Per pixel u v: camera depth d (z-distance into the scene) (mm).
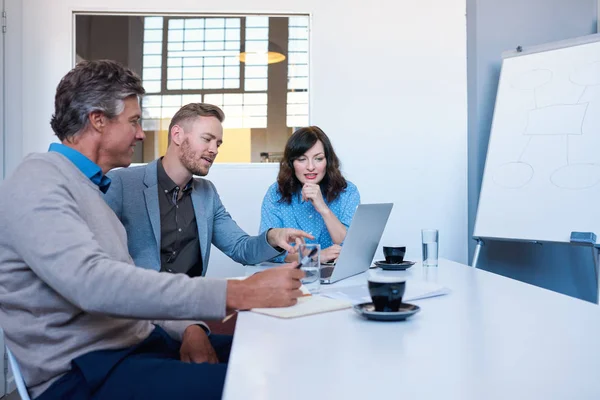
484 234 3211
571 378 750
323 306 1256
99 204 1303
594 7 3631
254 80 3594
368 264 1940
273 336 1020
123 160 1437
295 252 1972
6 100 3121
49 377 1167
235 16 3584
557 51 3242
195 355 1359
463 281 1676
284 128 3607
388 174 3615
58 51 3428
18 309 1173
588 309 1224
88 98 1342
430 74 3625
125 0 3496
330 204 2684
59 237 1100
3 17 3098
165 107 3566
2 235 1148
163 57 3559
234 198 3568
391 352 901
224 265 3564
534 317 1143
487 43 3553
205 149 2188
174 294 1103
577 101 3088
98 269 1084
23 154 3379
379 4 3596
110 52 3512
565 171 3021
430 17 3621
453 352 891
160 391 1122
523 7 3584
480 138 3545
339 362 851
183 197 2244
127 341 1270
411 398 691
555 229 2955
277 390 729
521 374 771
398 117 3615
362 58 3594
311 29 3572
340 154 3592
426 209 3635
